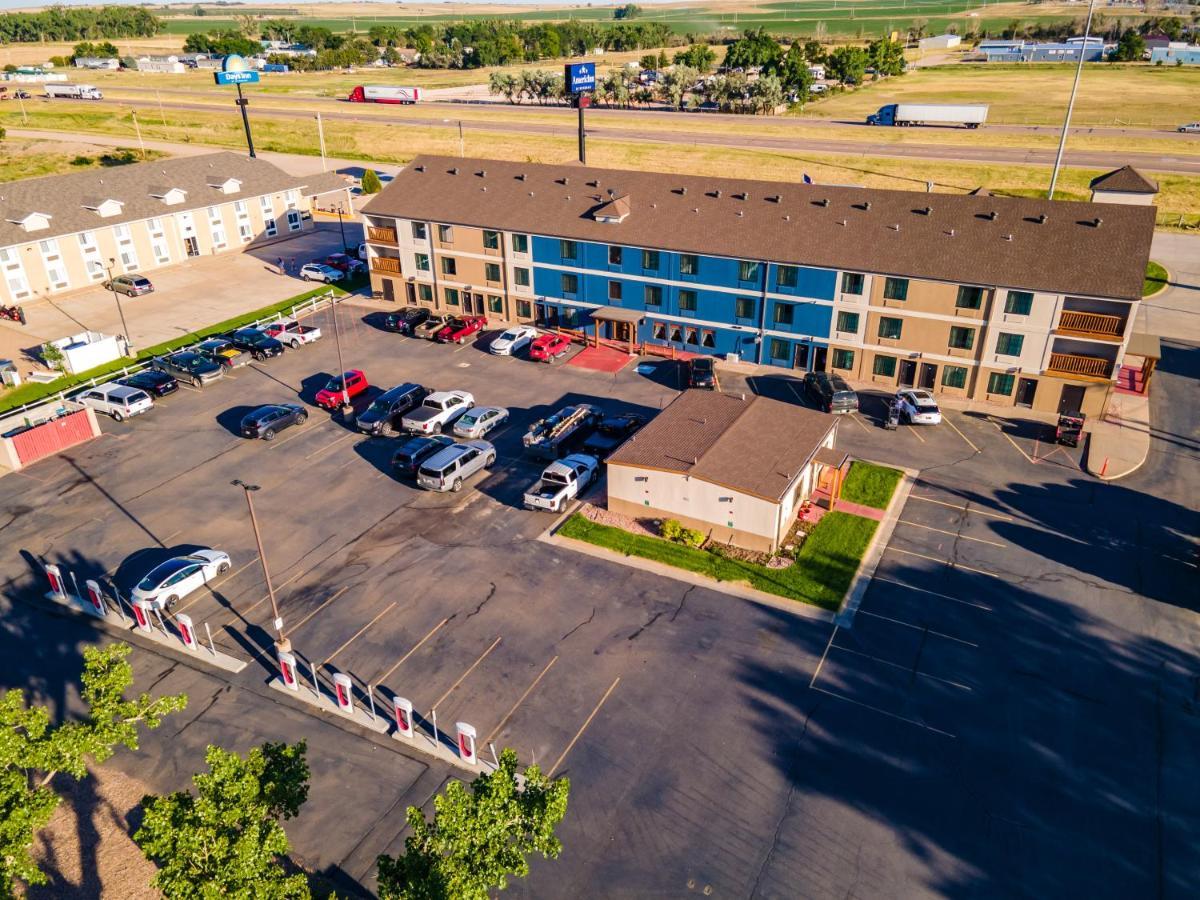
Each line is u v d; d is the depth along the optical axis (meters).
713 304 62.62
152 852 21.48
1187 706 32.00
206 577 39.56
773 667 34.16
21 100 187.62
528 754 30.20
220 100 193.62
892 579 39.41
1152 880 25.45
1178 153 119.69
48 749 22.84
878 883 25.47
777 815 27.75
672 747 30.45
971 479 47.66
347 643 35.91
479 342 67.88
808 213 62.09
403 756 30.45
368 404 57.53
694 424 46.91
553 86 186.62
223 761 22.75
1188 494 46.06
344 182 105.50
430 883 20.23
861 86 199.00
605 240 64.06
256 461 50.69
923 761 29.72
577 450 51.31
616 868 26.08
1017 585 38.91
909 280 55.31
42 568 41.16
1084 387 53.41
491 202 70.94
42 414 54.72
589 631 36.34
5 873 21.22
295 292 79.31
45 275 77.19
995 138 133.88
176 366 60.91
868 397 57.59
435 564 41.06
